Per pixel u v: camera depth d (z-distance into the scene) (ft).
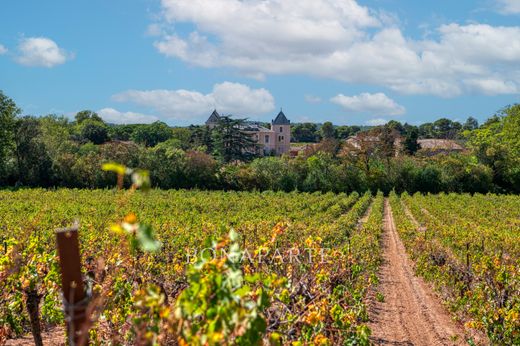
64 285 9.78
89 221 61.87
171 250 40.57
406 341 29.12
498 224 79.00
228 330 8.70
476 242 53.57
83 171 154.40
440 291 39.99
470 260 44.52
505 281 28.86
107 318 17.29
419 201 127.85
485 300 31.01
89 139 273.54
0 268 16.60
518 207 112.68
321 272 20.63
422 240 55.62
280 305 15.55
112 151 159.74
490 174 166.71
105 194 121.29
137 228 7.30
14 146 150.51
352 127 452.35
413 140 244.83
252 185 165.37
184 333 9.17
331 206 117.60
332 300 21.70
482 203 122.83
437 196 149.38
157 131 326.65
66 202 100.37
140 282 21.65
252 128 327.88
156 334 9.60
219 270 9.39
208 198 121.39
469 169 166.30
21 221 57.88
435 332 31.17
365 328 17.85
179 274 27.84
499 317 27.50
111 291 16.97
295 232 53.01
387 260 57.16
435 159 178.70
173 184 160.86
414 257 54.80
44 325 26.81
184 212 88.17
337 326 18.19
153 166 160.66
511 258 45.65
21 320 25.12
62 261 9.75
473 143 183.52
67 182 154.20
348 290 29.32
